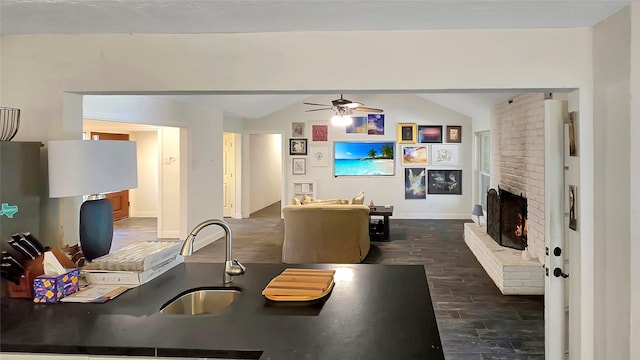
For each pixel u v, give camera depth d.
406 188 8.36
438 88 2.21
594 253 2.13
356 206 4.95
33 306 1.70
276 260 5.29
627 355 1.84
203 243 6.08
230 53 2.30
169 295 1.83
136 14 1.97
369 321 1.52
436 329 1.45
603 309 2.05
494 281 4.30
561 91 2.23
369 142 8.38
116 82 2.34
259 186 9.87
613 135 1.92
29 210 2.10
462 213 8.26
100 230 2.22
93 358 1.34
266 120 8.60
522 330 3.19
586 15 1.93
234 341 1.36
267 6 1.84
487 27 2.14
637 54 1.76
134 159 2.41
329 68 2.26
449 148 8.23
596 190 2.10
